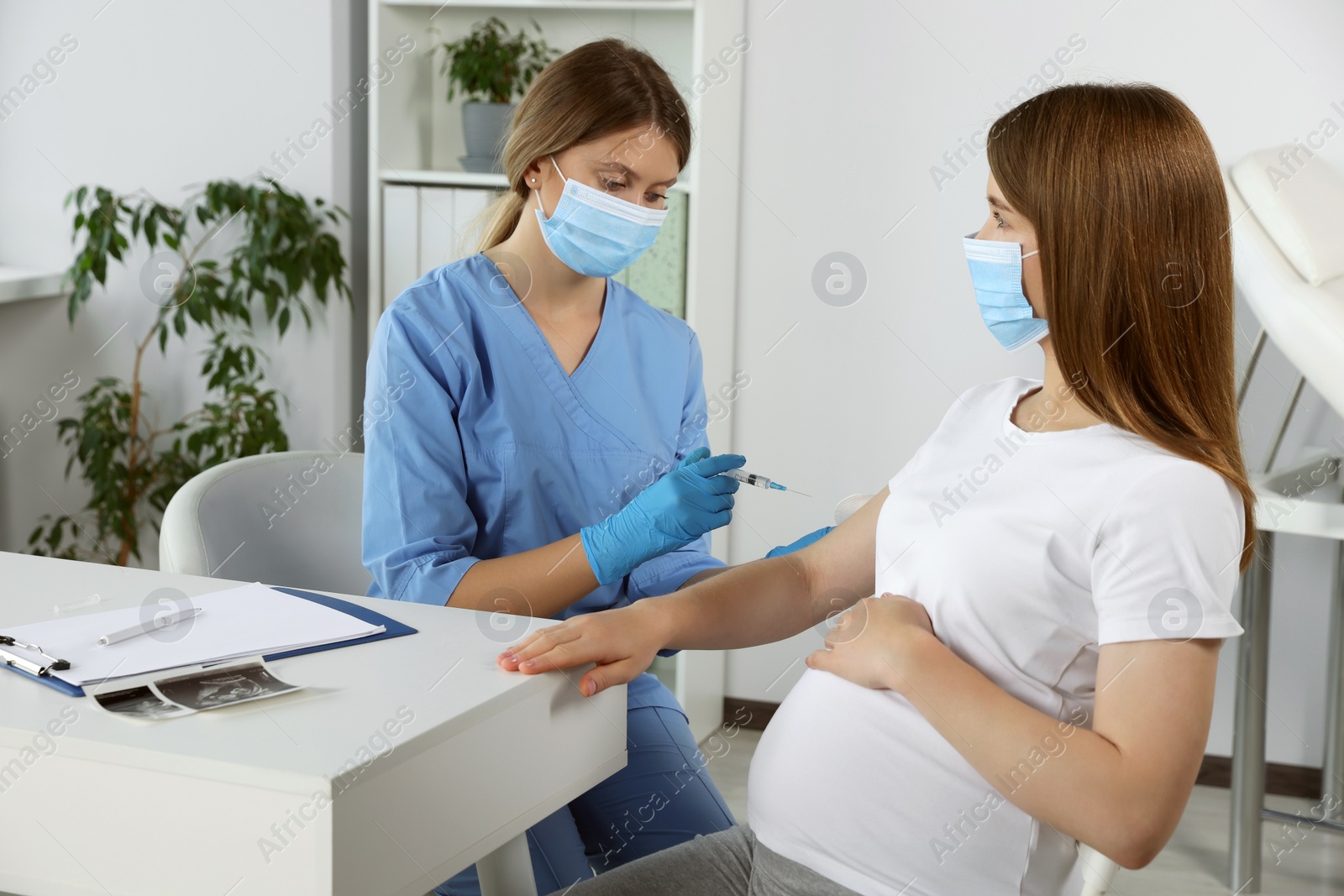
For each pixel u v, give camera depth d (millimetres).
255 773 795
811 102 2760
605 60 1495
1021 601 997
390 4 2760
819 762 1049
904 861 1008
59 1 2936
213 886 820
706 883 1086
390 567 1436
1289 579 2621
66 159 2992
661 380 1681
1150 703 896
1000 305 1107
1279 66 2473
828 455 2875
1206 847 2449
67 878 859
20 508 3113
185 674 961
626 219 1471
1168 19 2521
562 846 1467
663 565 1625
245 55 2848
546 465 1551
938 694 967
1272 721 2678
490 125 2758
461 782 915
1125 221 993
